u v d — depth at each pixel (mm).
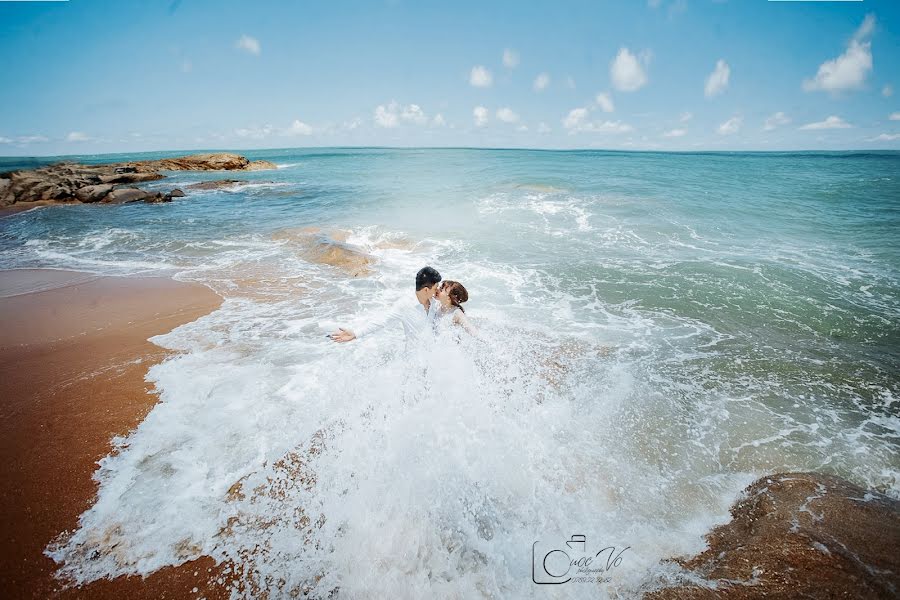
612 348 5754
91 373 5070
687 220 13461
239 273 9008
